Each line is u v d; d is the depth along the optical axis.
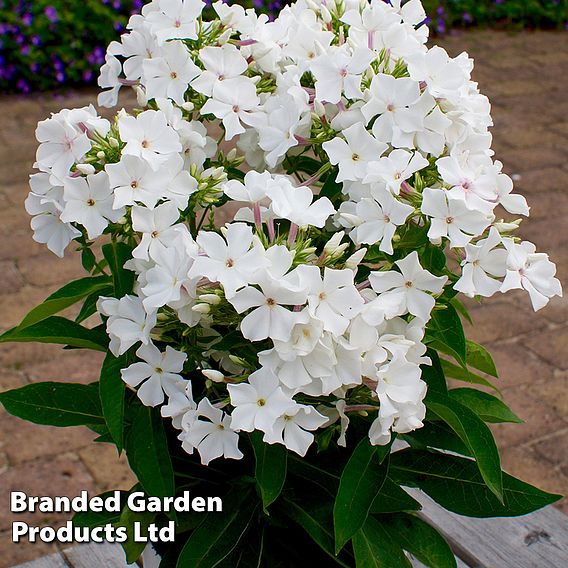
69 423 1.56
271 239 1.35
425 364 1.45
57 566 1.87
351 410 1.40
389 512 1.51
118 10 6.58
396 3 1.63
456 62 1.52
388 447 1.42
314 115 1.47
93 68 6.41
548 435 3.31
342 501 1.37
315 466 1.54
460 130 1.47
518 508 1.49
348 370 1.29
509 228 1.39
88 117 1.45
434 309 1.45
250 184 1.35
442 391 1.45
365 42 1.52
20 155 5.25
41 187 1.45
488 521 1.95
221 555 1.45
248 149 1.60
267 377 1.27
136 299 1.38
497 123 5.83
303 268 1.26
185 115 1.55
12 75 6.27
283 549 1.58
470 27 7.81
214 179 1.47
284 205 1.34
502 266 1.35
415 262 1.32
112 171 1.35
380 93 1.42
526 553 1.86
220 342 1.37
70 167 1.42
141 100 1.53
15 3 6.42
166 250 1.34
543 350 3.75
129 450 1.47
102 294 1.64
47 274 4.14
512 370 3.63
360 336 1.29
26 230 4.49
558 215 4.71
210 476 1.61
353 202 1.43
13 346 3.74
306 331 1.27
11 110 5.97
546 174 5.15
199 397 1.54
